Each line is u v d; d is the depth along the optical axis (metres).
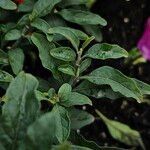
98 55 0.43
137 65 0.58
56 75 0.43
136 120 0.58
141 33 0.58
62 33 0.42
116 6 0.57
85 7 0.50
